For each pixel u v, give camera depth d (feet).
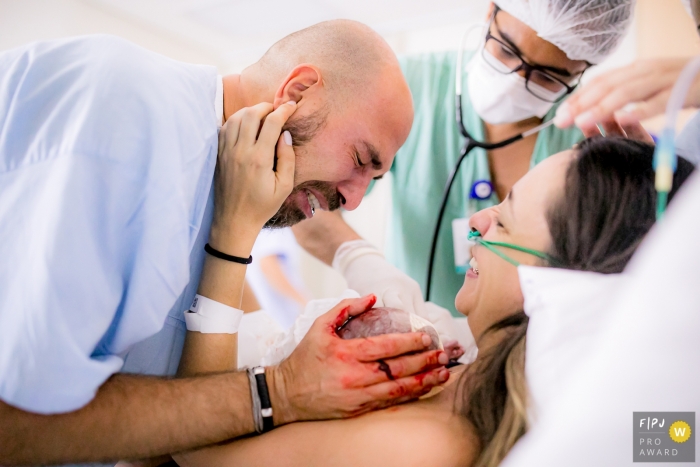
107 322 2.09
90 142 2.09
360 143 3.01
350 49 2.98
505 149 4.06
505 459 1.62
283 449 2.16
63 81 2.30
